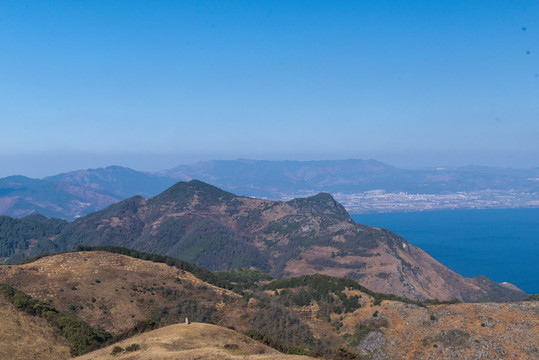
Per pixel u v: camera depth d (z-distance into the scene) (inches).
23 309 2573.8
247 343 2126.0
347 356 2442.2
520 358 2704.2
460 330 3004.4
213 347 1943.9
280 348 2454.5
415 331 3129.9
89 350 2253.9
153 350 1872.5
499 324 3006.9
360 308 3563.0
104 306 3435.0
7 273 3604.8
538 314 3073.3
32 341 2258.9
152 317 3452.3
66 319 2561.5
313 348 3058.6
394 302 3526.1
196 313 3577.8
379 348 3046.3
